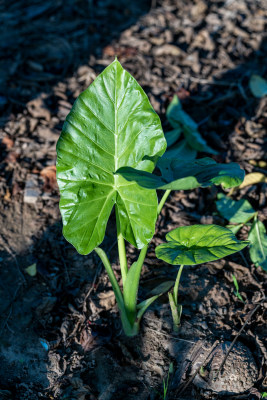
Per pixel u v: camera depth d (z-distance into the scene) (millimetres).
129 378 1253
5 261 1420
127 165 1196
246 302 1347
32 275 1396
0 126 1677
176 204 1523
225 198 1502
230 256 1430
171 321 1312
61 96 1767
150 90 1781
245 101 1770
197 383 1237
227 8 2150
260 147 1642
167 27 2047
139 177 1125
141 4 2213
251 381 1236
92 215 1191
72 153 1180
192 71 1859
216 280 1381
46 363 1273
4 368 1268
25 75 1833
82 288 1376
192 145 1591
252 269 1404
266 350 1273
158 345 1286
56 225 1481
